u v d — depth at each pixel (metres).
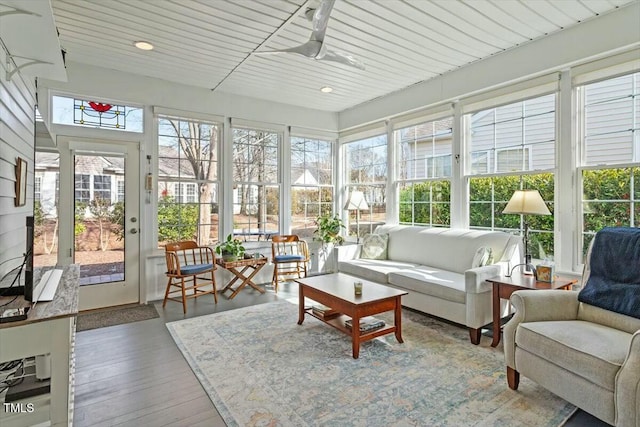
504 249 3.37
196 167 4.62
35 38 1.85
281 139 5.39
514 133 3.65
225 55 3.58
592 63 2.97
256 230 5.17
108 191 4.00
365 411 1.95
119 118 4.07
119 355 2.68
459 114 4.11
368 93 4.91
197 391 2.17
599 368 1.64
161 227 4.36
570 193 3.16
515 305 2.19
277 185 5.39
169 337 3.03
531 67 3.34
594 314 2.15
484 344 2.85
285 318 3.50
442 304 3.16
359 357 2.61
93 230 3.91
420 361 2.54
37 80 3.54
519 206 2.91
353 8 2.74
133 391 2.17
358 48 3.47
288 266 5.28
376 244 4.58
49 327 1.57
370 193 5.54
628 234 2.18
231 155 4.87
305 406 2.00
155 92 4.24
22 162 2.30
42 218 3.07
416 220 4.77
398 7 2.73
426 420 1.86
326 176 6.00
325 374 2.36
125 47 3.38
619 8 2.76
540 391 2.14
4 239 1.93
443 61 3.81
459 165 4.13
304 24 2.96
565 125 3.18
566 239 3.19
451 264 3.79
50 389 1.67
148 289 4.18
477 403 2.02
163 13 2.76
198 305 3.98
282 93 4.87
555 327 1.98
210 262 4.60
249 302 4.10
